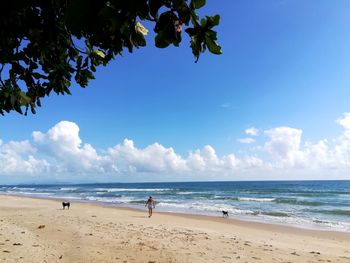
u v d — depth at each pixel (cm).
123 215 2367
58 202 3756
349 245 1387
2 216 1819
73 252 939
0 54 188
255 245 1237
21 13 172
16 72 206
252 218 2419
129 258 918
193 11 112
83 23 95
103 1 95
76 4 93
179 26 111
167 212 2792
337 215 2664
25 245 959
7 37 180
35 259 823
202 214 2647
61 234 1216
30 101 209
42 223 1504
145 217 2281
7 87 201
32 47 197
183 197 5191
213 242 1234
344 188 8988
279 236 1588
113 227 1512
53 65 212
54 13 179
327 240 1515
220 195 5803
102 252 963
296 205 3650
